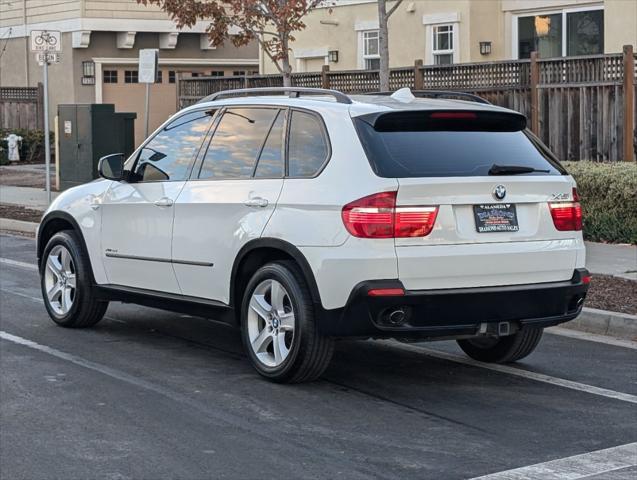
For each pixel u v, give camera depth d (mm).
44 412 7742
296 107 8625
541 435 7293
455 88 19531
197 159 9336
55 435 7203
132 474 6441
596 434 7332
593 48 21453
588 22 21484
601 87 17562
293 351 8234
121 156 9992
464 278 7961
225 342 10203
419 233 7820
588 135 17812
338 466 6602
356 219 7793
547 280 8336
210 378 8773
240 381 8672
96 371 8984
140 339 10289
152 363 9297
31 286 13258
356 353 9766
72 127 23406
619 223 15750
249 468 6555
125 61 32938
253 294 8602
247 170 8812
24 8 34062
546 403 8125
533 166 8406
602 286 12297
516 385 8664
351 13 24969
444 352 9852
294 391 8375
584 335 10719
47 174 21391
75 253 10422
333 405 7988
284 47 18078
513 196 8156
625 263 13875
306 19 26125
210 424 7477
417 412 7832
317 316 8055
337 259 7844
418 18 23641
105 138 23109
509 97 18875
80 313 10508
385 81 17312
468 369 9195
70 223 10516
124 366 9172
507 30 22938
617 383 8766
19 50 34500
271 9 17938
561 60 18094
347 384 8617
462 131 8391
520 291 8102
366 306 7766
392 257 7746
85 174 23172
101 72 32719
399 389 8484
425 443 7082
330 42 25578
